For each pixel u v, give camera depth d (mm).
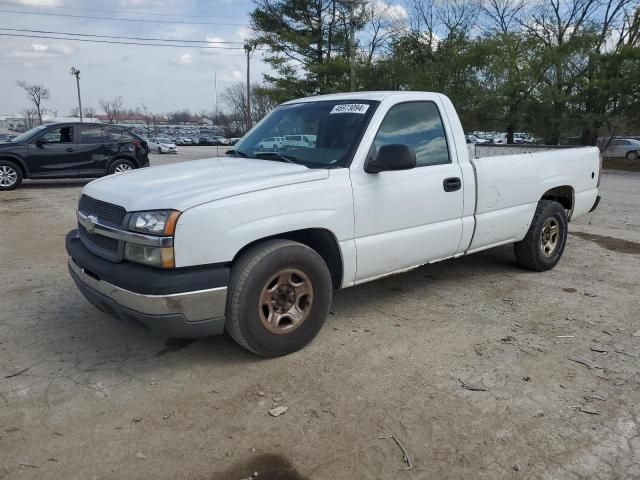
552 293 5160
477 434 2865
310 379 3424
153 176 3824
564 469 2594
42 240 7504
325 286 3791
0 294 5039
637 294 5160
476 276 5699
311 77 36125
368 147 3988
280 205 3484
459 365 3633
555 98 26312
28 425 2912
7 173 13023
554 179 5684
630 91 24906
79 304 4758
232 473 2559
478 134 34625
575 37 26594
